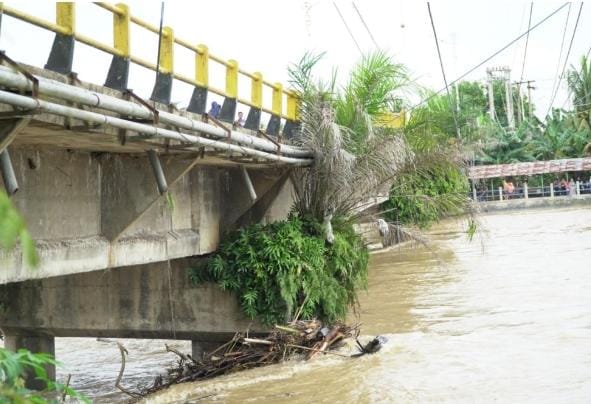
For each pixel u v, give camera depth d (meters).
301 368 12.31
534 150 60.19
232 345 13.03
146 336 13.56
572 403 9.73
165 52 10.03
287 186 15.15
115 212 10.22
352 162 14.47
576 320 15.07
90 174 9.91
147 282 13.49
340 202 15.03
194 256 13.41
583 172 59.81
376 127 15.71
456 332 14.72
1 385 2.18
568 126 61.69
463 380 11.12
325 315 13.90
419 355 12.86
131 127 7.25
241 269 13.02
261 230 13.66
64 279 13.66
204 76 11.28
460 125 20.66
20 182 8.51
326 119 14.47
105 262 10.11
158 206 11.60
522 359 12.19
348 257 14.85
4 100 5.47
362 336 14.39
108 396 12.89
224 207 14.01
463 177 18.28
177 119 8.20
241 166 13.20
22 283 13.73
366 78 15.95
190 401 11.03
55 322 13.63
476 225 18.94
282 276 12.93
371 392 10.77
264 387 11.44
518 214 49.88
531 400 9.95
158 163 9.55
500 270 23.45
